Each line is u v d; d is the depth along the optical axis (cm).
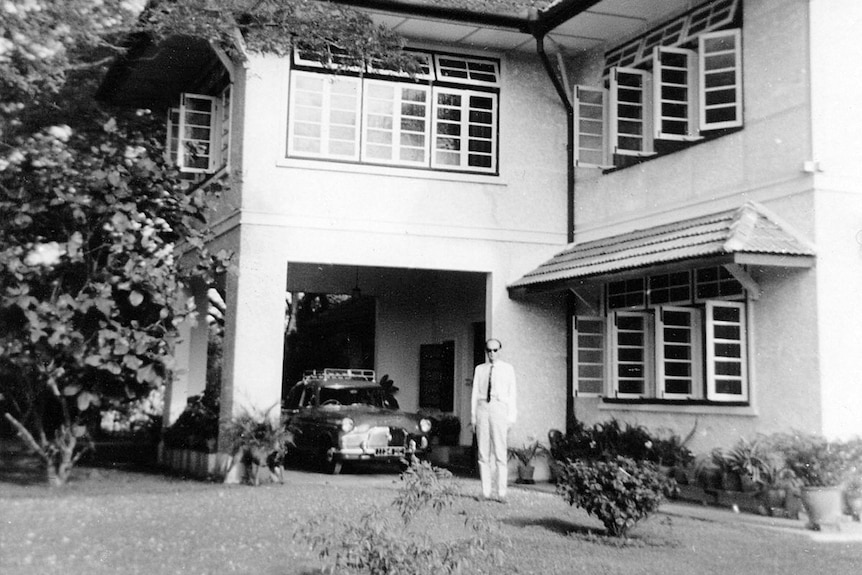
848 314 1045
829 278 1041
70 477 1318
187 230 1226
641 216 1341
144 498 1079
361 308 2027
